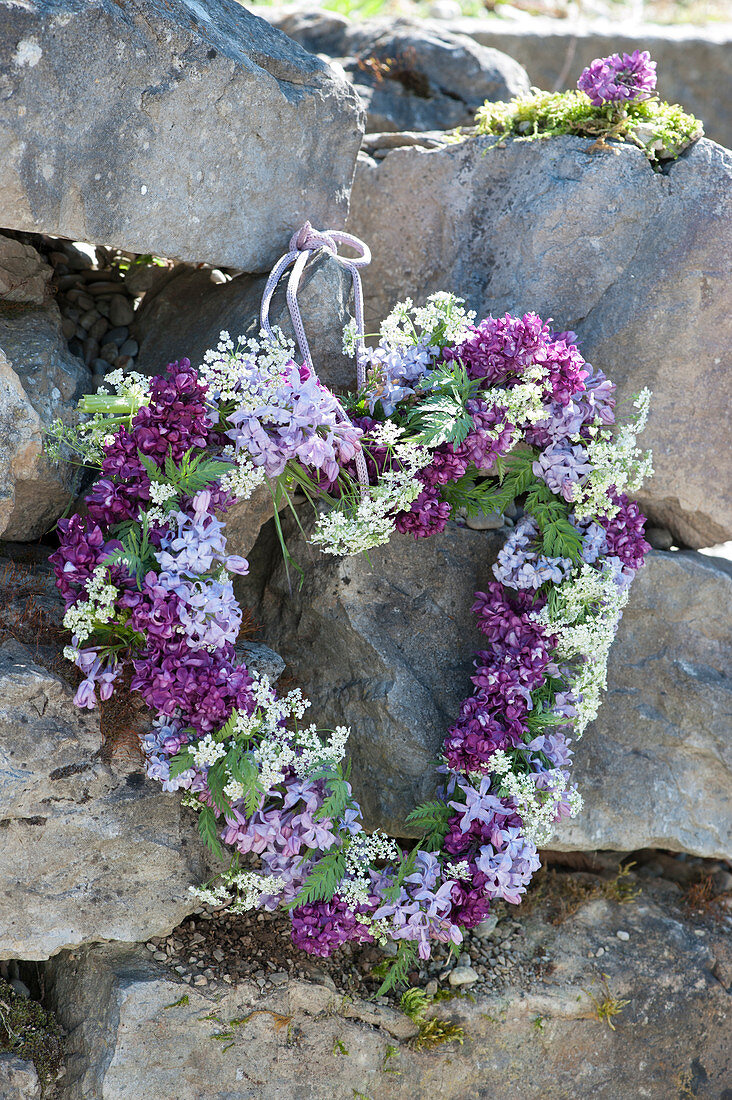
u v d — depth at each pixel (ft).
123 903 4.59
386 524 4.54
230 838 4.47
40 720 4.45
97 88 4.39
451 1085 4.81
